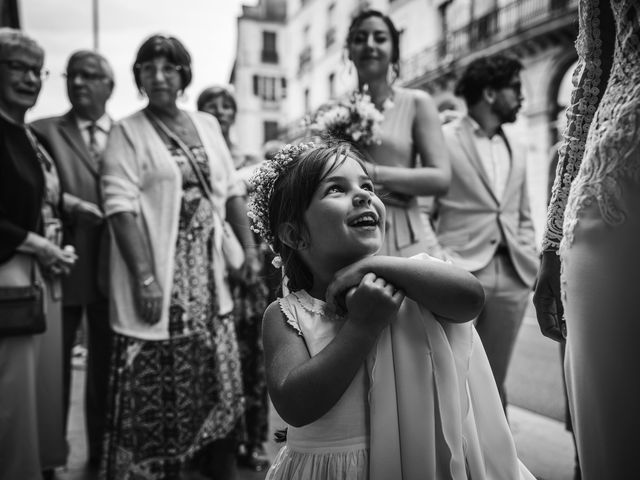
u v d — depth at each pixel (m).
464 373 1.16
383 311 1.06
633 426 1.02
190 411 2.45
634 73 1.04
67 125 3.33
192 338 2.49
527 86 14.36
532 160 14.22
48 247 2.46
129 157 2.51
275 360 1.17
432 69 17.06
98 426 3.11
